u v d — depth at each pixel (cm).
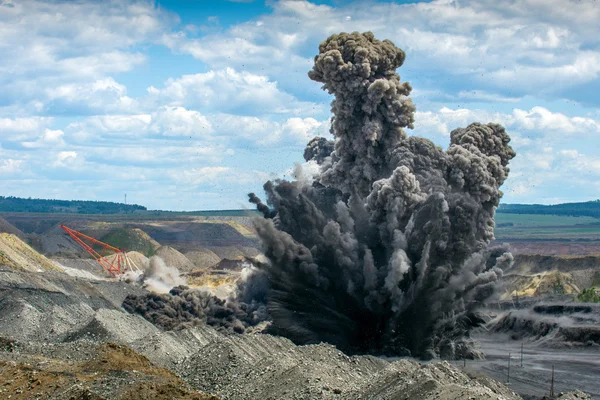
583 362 11225
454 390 5675
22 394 5378
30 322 9938
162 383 5566
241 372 7162
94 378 5684
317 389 6269
